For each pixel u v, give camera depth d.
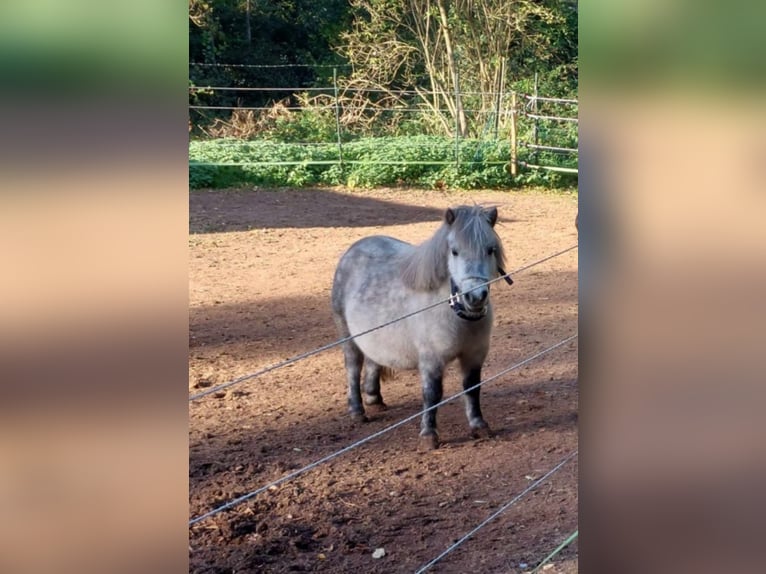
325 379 6.07
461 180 16.06
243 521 3.81
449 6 19.11
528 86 19.83
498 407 5.35
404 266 4.80
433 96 19.88
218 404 5.52
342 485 4.23
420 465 4.48
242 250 10.84
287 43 24.00
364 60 20.28
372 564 3.38
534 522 3.69
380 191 15.66
